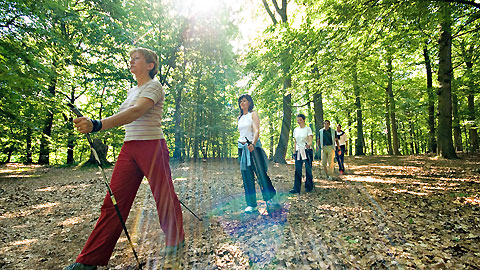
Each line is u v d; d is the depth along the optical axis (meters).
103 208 2.16
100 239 2.08
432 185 5.95
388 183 6.52
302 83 9.03
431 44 10.38
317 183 6.92
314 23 7.34
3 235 3.65
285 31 8.50
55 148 16.12
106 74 15.64
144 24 17.38
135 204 5.20
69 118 16.89
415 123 25.50
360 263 2.51
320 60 7.14
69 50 11.91
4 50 8.02
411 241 2.95
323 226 3.52
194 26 18.72
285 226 3.55
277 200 5.05
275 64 9.08
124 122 2.14
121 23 14.35
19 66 8.70
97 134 15.58
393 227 3.39
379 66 15.87
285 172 10.01
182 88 19.59
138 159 2.34
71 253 3.03
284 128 13.88
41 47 10.09
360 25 6.04
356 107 18.78
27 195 6.47
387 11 5.71
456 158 10.89
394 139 18.25
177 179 8.90
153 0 17.47
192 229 3.53
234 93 21.11
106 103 22.91
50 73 9.91
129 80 16.44
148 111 2.39
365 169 9.68
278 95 12.34
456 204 4.28
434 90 14.23
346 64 7.12
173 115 20.88
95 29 12.86
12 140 12.17
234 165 14.61
